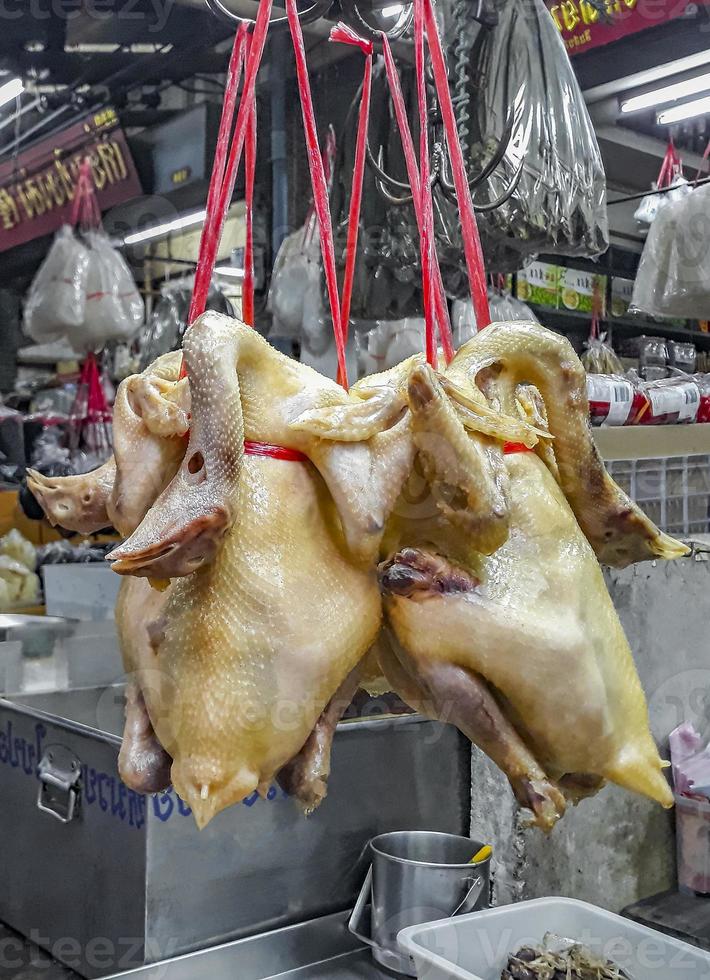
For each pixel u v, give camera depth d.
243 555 0.65
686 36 1.65
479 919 1.39
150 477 0.69
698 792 1.66
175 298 2.43
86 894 1.54
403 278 1.66
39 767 1.62
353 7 1.09
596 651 0.73
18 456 2.54
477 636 0.69
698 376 1.86
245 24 0.78
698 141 2.21
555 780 0.77
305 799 0.68
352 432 0.66
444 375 0.75
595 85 1.82
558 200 1.42
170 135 2.27
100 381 2.62
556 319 2.32
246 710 0.62
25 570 2.42
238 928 1.51
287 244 2.20
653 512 1.77
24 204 2.43
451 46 1.37
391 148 1.49
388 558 0.73
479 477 0.67
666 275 1.89
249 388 0.69
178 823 1.45
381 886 1.49
